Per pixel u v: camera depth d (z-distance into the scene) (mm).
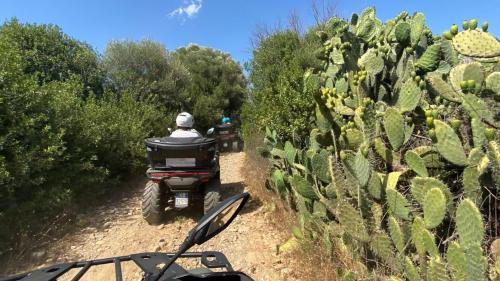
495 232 2096
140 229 5086
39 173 4957
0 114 4500
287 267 3635
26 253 4250
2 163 4227
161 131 11617
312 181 3838
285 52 9758
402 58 3277
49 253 4289
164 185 5371
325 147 3771
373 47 3709
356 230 2705
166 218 5520
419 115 2898
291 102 5156
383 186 2652
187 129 5895
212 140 5219
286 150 4484
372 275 2750
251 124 9961
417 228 2275
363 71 3355
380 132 2980
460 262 1954
